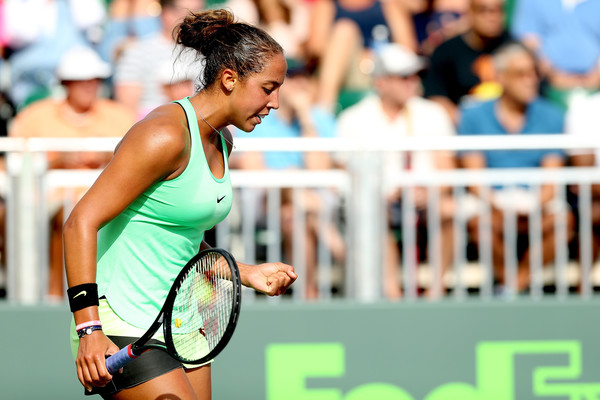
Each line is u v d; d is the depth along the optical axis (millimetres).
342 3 22984
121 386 9523
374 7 23062
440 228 18141
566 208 18109
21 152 17422
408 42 23156
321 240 18000
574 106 21234
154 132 9062
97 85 20172
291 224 18047
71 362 17391
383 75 20609
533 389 17562
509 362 17562
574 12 23016
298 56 22766
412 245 17875
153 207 9445
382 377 17484
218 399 17438
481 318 17547
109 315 9555
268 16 23031
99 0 23047
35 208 17484
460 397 17516
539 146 17375
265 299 18766
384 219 17641
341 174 17812
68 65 19938
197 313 9672
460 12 23391
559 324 17578
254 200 17922
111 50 22812
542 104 20906
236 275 8688
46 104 20250
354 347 17500
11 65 22766
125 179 9008
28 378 17312
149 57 21812
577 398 17578
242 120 9711
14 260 17547
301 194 17891
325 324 17516
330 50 22797
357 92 22984
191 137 9391
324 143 17500
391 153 18266
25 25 22641
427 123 20688
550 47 22953
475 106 20953
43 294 17609
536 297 17797
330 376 17500
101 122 20219
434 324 17547
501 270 18484
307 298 18031
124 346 9492
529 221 18141
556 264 18047
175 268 9844
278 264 10375
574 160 18781
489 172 17922
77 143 17469
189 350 9750
